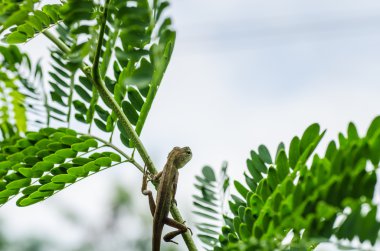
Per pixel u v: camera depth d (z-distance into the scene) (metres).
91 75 3.95
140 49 2.90
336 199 2.40
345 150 2.52
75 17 3.02
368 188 2.37
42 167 3.80
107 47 3.46
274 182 3.07
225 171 4.24
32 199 3.81
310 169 2.74
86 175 3.88
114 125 4.07
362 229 2.24
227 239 3.26
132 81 2.55
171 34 2.84
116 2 2.93
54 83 4.46
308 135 3.09
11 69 4.88
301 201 2.49
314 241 2.38
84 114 4.26
